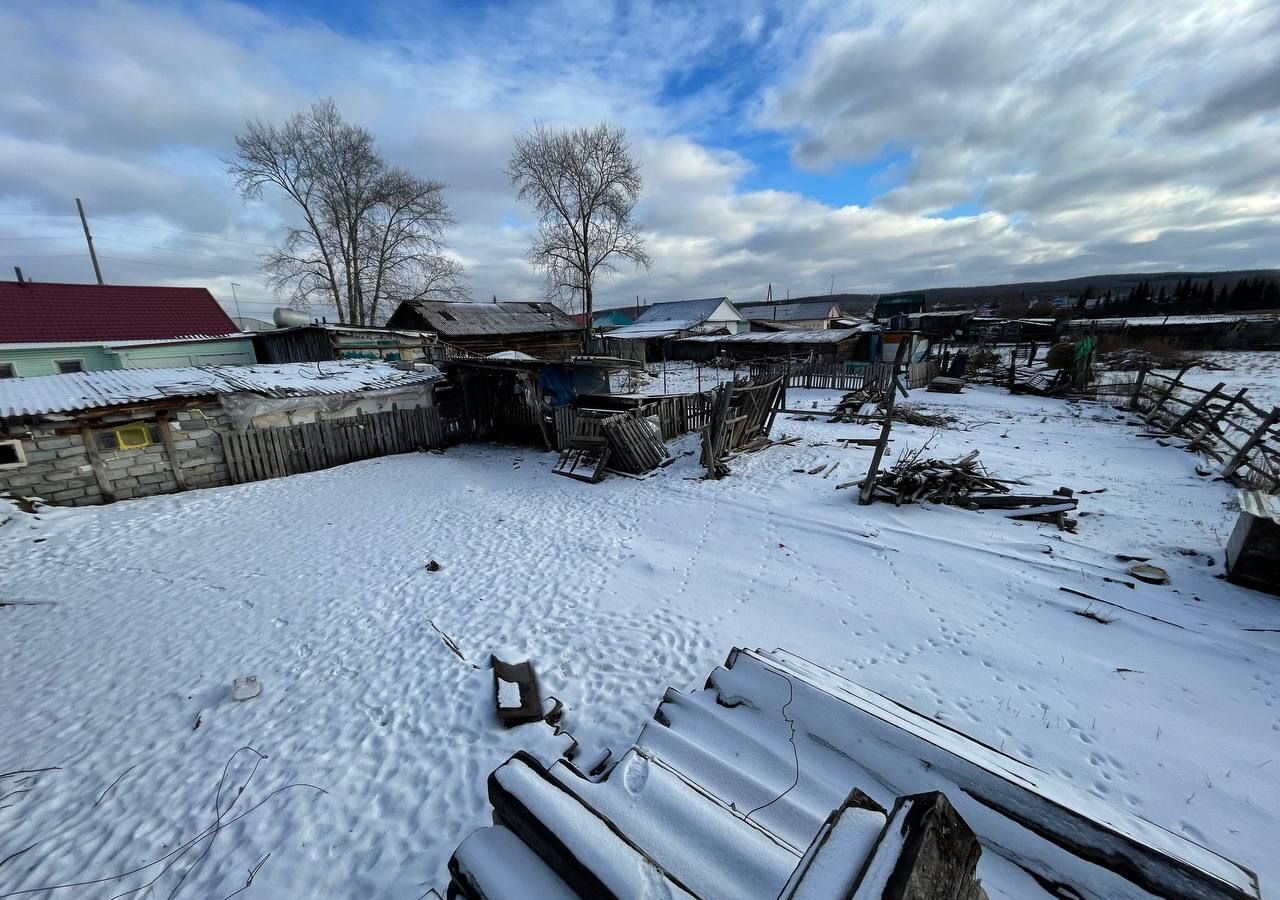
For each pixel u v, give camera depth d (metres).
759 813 2.22
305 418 13.42
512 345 32.94
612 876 1.62
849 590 6.56
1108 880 1.75
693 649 5.59
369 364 17.36
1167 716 4.36
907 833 1.29
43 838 3.75
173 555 8.38
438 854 3.48
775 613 6.17
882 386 23.69
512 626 6.18
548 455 14.62
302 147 33.28
